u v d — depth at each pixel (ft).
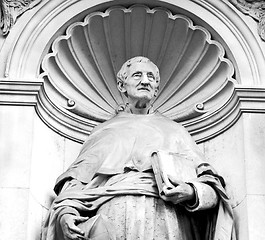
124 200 29.17
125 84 31.94
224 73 32.83
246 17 32.91
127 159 30.27
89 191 29.66
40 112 31.91
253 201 30.40
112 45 33.55
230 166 31.65
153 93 31.83
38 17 32.68
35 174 31.19
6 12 32.53
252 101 31.73
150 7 33.22
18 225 29.96
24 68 32.04
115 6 33.12
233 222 29.99
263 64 32.32
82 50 33.37
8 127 31.19
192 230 29.71
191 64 33.50
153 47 33.63
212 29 32.89
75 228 28.71
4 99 31.48
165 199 29.07
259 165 30.89
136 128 31.22
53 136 32.37
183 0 33.09
